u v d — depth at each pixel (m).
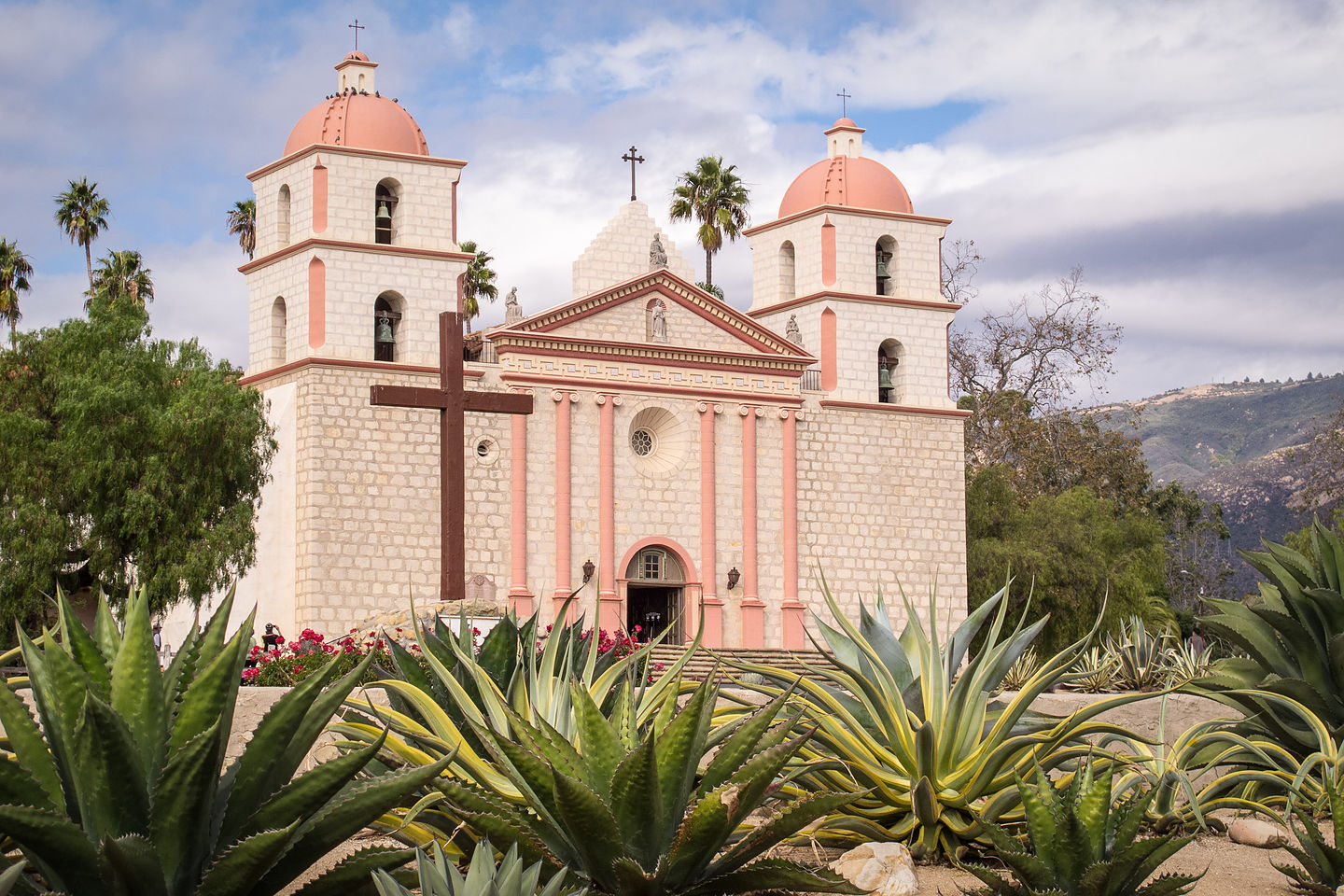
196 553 40.66
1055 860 9.19
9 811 6.68
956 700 10.89
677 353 53.56
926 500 57.53
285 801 7.61
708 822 7.98
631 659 10.02
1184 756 13.05
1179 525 100.19
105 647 7.84
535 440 50.97
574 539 51.06
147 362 42.22
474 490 49.88
